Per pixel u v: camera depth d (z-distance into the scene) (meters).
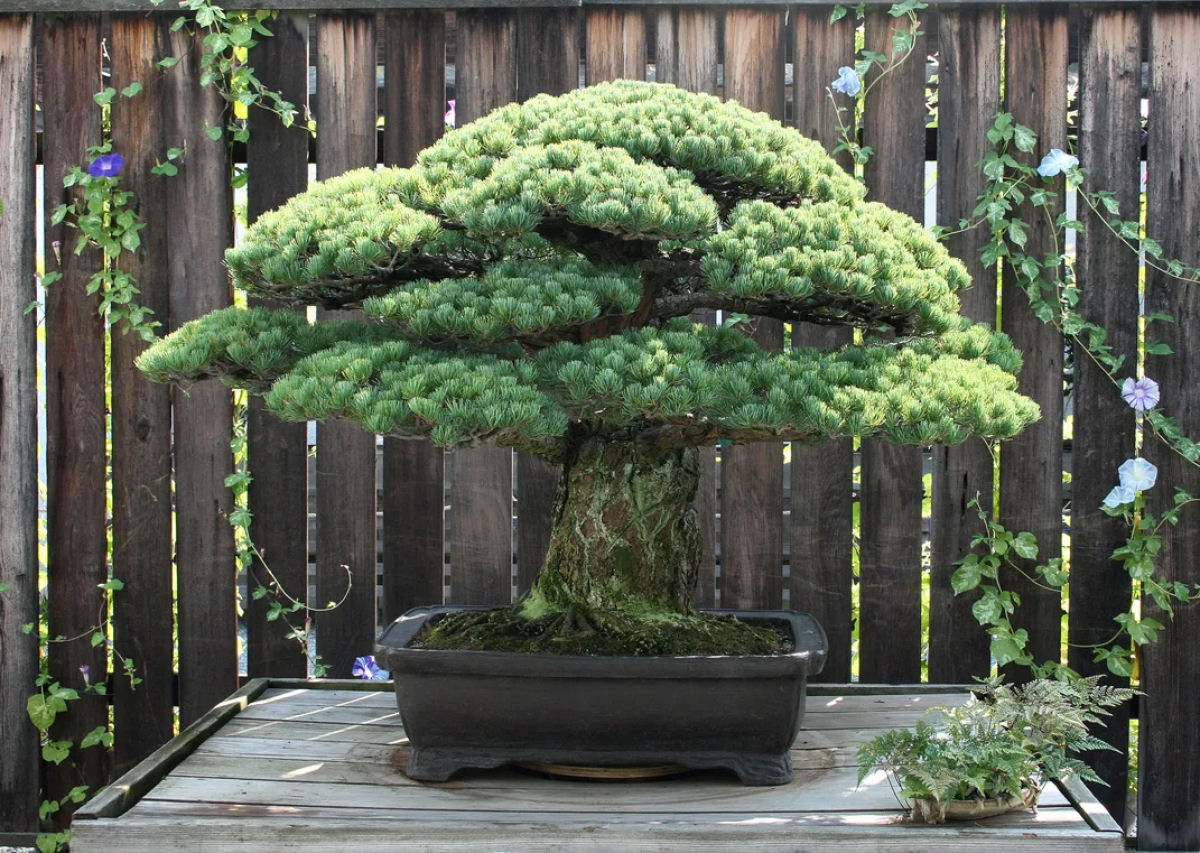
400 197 1.96
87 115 2.76
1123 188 2.66
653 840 1.76
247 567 2.84
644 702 1.93
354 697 2.54
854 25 2.69
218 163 2.75
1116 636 2.73
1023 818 1.83
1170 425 2.66
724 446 2.77
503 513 2.78
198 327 1.99
